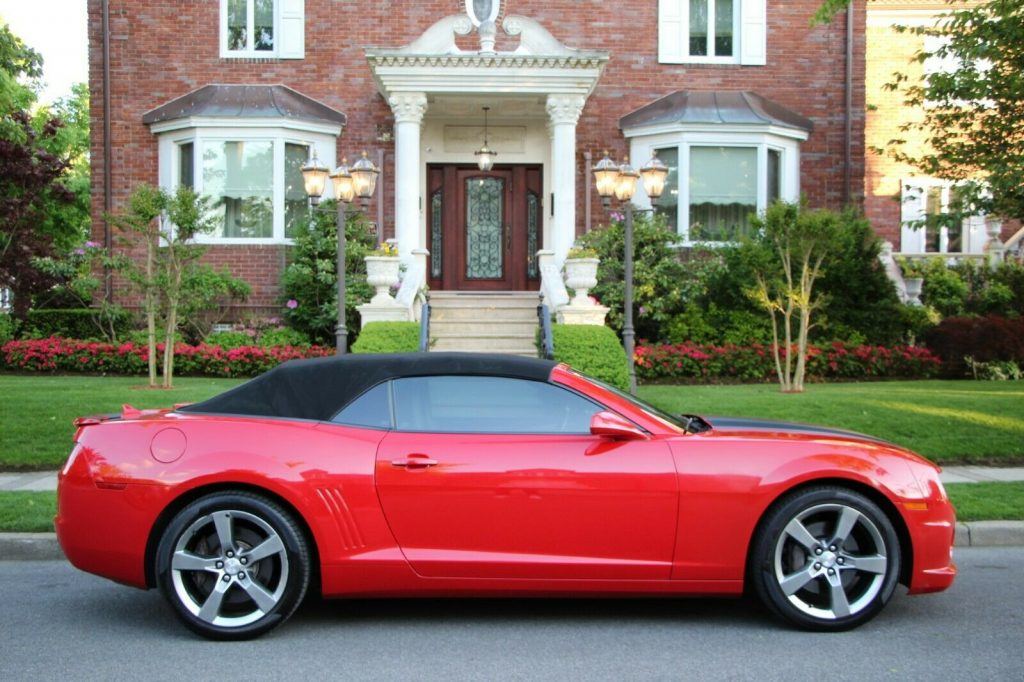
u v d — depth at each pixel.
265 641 4.79
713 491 4.80
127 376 15.12
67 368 15.44
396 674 4.29
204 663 4.45
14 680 4.22
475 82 16.12
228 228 17.39
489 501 4.77
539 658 4.51
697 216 17.89
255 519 4.75
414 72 15.98
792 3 18.80
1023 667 4.38
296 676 4.26
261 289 17.41
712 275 16.62
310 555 4.86
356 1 18.22
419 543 4.79
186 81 18.16
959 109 11.37
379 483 4.77
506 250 18.80
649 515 4.79
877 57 21.72
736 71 18.75
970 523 7.09
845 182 18.81
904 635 4.86
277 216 17.34
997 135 10.91
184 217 13.45
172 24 18.11
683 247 17.62
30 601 5.59
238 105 17.38
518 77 16.12
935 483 5.00
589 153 18.42
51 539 6.64
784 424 5.71
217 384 13.41
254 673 4.30
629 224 11.79
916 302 18.03
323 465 4.77
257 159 17.36
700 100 18.22
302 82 18.23
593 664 4.42
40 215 17.72
